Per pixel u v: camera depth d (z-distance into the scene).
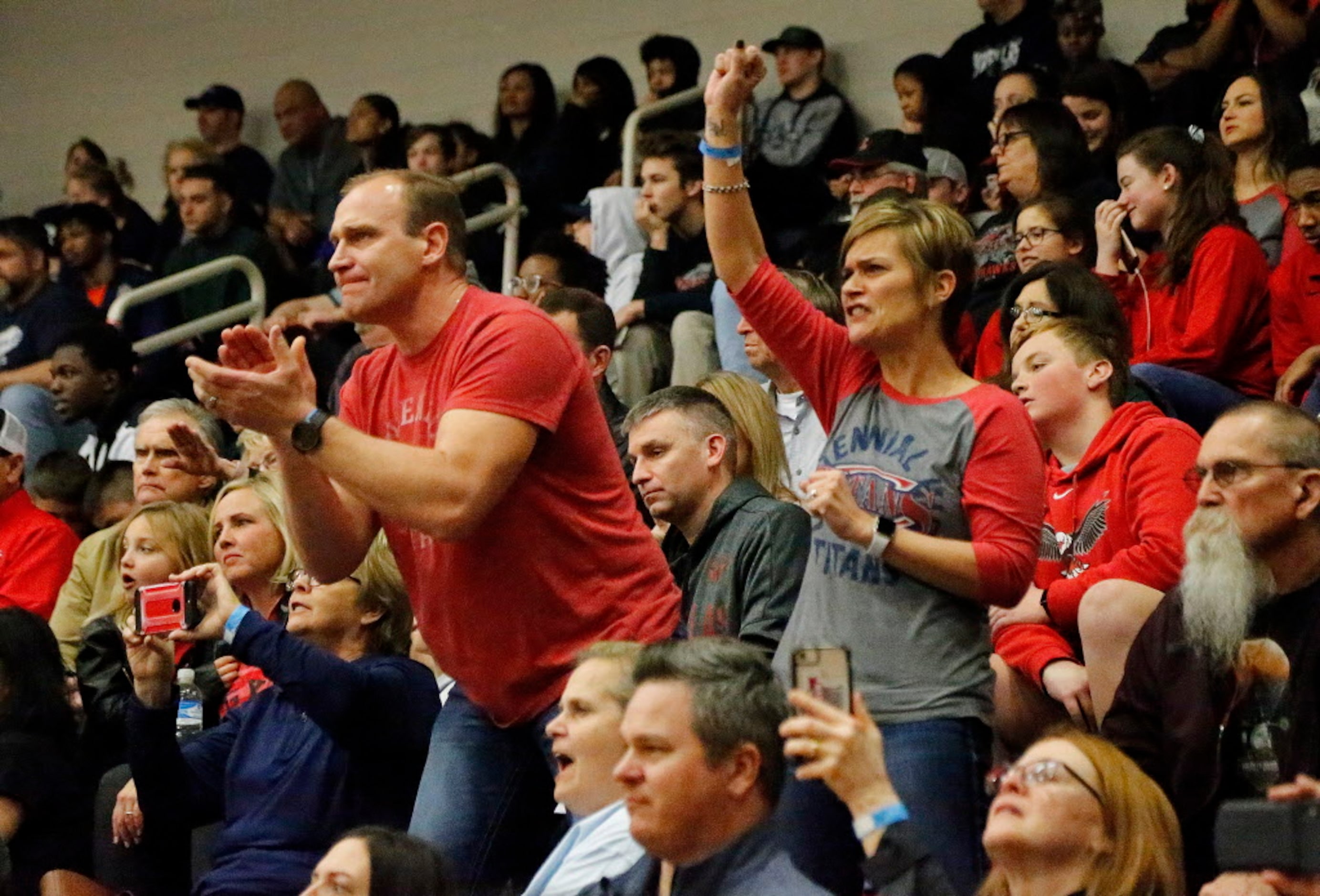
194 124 33.91
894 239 10.59
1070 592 12.79
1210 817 10.67
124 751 15.85
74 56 34.91
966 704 10.31
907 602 10.40
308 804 13.30
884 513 10.51
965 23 26.59
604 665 10.45
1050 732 9.77
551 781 11.45
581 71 27.48
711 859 9.02
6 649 15.14
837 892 10.31
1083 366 13.79
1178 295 17.36
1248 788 10.56
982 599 10.27
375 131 29.09
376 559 13.77
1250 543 10.67
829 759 8.53
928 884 8.38
